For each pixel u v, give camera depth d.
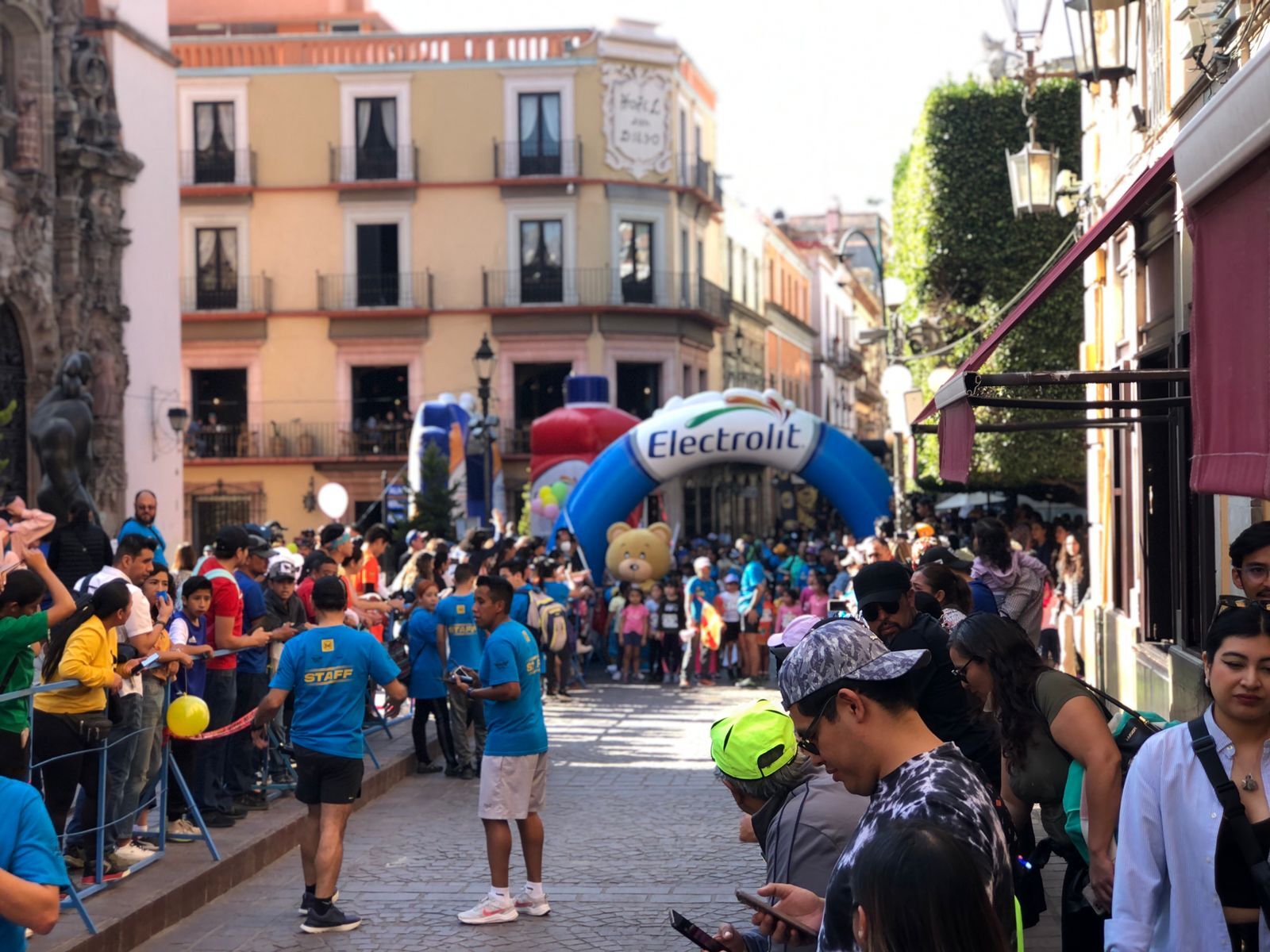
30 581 7.35
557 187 44.66
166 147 31.03
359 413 45.50
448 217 44.97
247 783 10.66
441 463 31.12
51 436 18.20
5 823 3.80
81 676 7.61
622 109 44.94
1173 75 11.52
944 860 2.39
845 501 26.25
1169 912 3.96
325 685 8.26
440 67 44.88
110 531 28.17
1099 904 4.99
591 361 44.66
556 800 12.08
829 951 3.05
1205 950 3.89
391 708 15.67
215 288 45.41
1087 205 17.19
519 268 44.88
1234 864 3.90
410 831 11.00
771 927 3.67
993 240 26.75
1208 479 4.63
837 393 79.38
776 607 21.80
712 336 50.28
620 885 9.14
